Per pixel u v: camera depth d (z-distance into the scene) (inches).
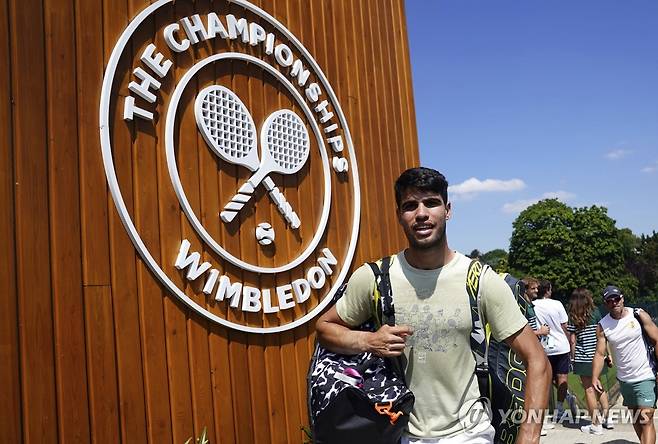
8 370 105.6
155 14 137.7
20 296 108.7
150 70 134.8
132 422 122.0
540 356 86.7
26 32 115.6
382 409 87.0
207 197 143.0
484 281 88.0
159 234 131.7
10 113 111.7
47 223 114.1
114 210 124.3
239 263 145.5
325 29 189.3
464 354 89.1
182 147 139.4
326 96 184.2
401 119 219.9
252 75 160.1
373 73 208.4
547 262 1373.0
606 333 220.5
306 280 164.9
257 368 149.5
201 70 146.0
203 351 137.3
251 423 145.3
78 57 123.0
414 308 89.8
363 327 97.2
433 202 89.4
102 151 123.5
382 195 202.5
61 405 111.9
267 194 158.7
